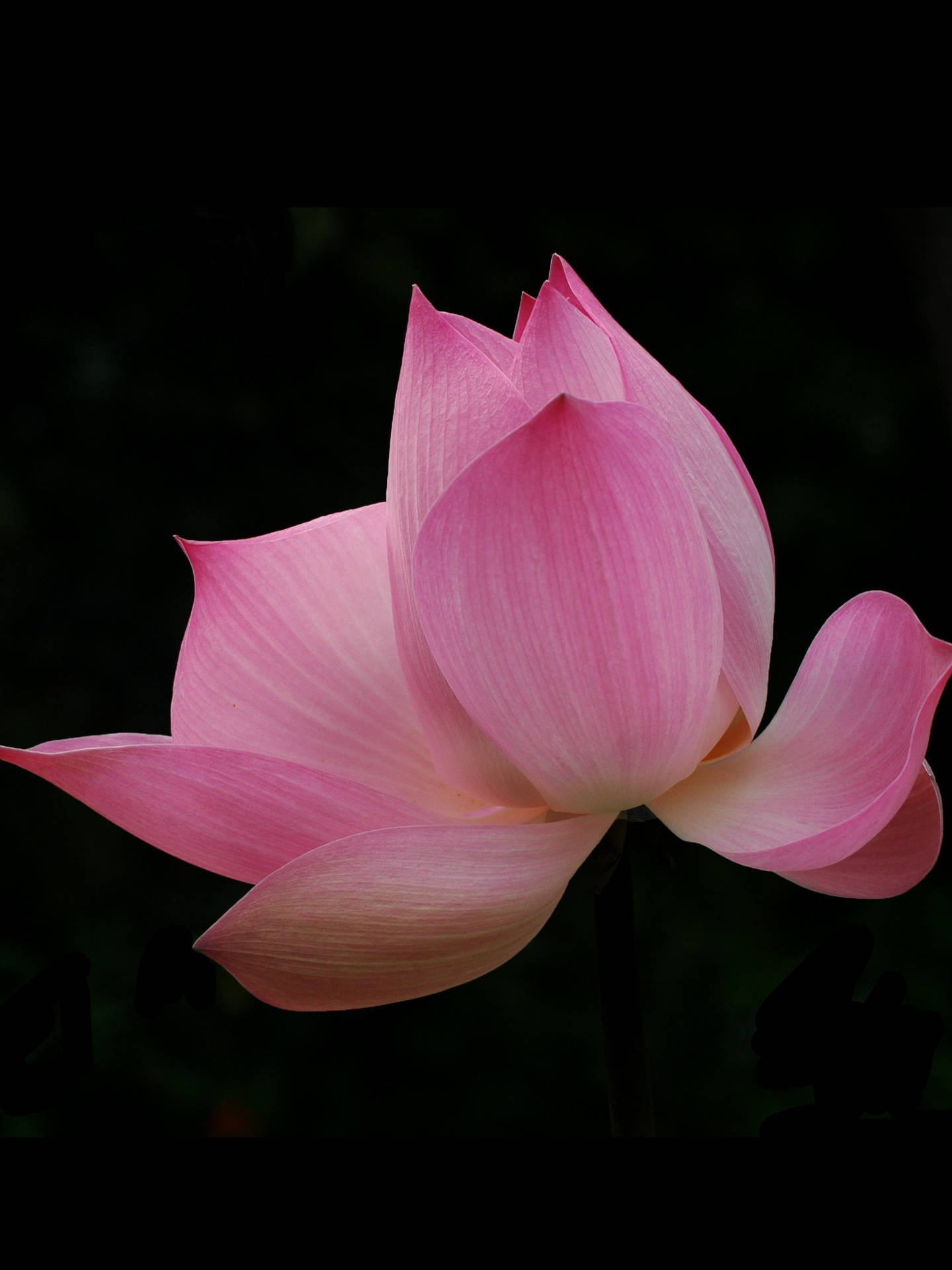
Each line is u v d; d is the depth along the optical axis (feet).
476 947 2.70
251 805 2.72
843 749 2.80
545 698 2.66
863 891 2.80
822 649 2.86
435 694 2.75
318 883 2.64
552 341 2.74
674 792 2.81
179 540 2.86
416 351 2.72
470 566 2.63
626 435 2.60
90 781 2.71
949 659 2.73
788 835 2.75
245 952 2.65
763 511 2.87
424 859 2.66
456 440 2.70
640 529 2.63
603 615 2.64
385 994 2.71
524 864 2.69
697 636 2.68
